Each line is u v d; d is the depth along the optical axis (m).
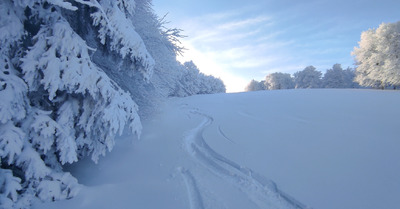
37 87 3.17
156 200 3.31
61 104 3.63
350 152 4.61
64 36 3.25
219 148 5.46
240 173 4.14
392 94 12.99
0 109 2.62
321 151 4.79
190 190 3.65
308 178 3.72
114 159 5.15
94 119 3.80
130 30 4.04
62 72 3.24
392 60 22.81
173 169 4.52
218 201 3.22
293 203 3.17
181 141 6.55
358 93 14.54
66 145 3.21
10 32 2.94
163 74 8.53
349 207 2.91
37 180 3.05
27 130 3.05
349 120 7.39
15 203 2.67
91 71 3.41
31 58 3.05
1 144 2.62
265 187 3.63
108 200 3.26
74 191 3.25
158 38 8.09
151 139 6.71
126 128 7.31
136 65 4.72
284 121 8.09
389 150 4.53
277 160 4.53
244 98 17.30
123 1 4.28
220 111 12.15
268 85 66.12
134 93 7.14
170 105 16.05
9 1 3.06
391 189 3.21
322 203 3.04
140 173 4.38
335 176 3.71
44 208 2.82
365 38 27.50
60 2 2.98
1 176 2.70
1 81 2.82
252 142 5.82
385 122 6.73
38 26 3.77
